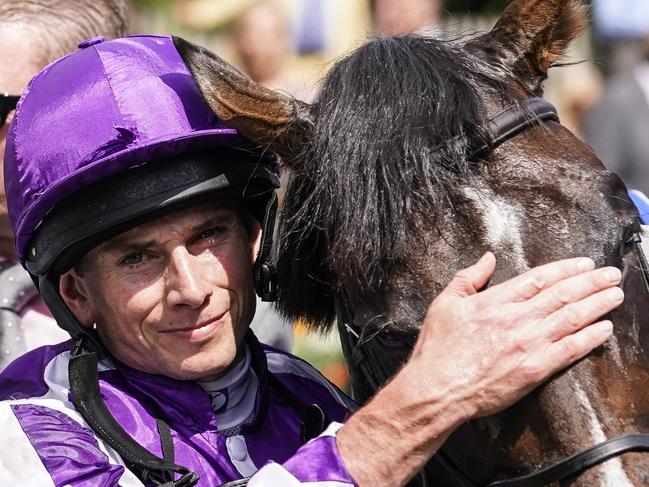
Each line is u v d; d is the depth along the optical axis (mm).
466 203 2314
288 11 6730
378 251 2309
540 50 2699
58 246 2510
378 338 2389
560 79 7391
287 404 2766
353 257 2328
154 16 7258
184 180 2479
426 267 2299
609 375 2207
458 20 4047
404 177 2324
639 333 2289
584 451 2143
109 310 2539
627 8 7090
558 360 2164
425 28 3086
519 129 2426
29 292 3322
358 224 2320
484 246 2287
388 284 2324
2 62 3299
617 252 2305
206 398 2562
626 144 6879
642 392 2219
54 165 2492
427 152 2334
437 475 2541
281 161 2607
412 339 2314
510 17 2721
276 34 6605
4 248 3377
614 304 2193
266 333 3438
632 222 2369
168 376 2561
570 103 7355
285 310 2791
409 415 2232
